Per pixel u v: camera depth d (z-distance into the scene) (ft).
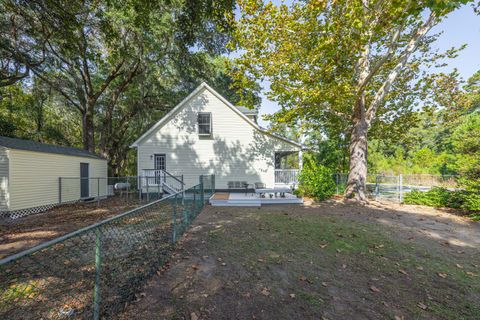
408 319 7.47
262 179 43.65
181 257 12.15
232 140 43.96
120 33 38.01
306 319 7.31
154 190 42.47
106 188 46.47
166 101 60.95
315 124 44.39
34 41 35.04
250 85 35.19
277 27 28.50
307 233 16.70
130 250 11.72
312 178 34.09
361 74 32.19
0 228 20.81
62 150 37.47
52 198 32.76
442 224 20.04
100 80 60.70
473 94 35.17
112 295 8.14
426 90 36.27
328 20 24.86
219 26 21.83
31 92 55.93
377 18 22.67
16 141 31.35
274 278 10.02
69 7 21.70
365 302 8.38
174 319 7.13
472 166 25.72
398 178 35.04
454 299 8.71
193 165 43.50
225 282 9.57
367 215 23.26
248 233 16.66
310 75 29.94
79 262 10.89
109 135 61.05
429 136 93.91
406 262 11.99
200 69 53.52
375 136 48.08
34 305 7.61
